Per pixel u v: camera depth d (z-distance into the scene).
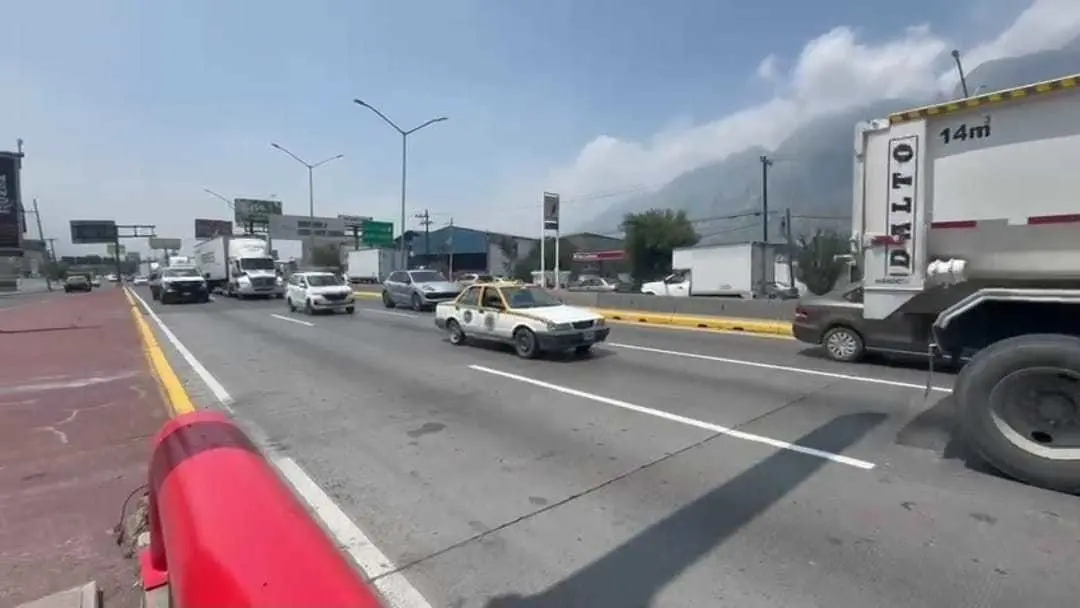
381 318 21.03
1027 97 4.75
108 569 3.45
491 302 12.42
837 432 6.18
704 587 3.26
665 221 64.94
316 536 1.56
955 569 3.40
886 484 4.70
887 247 5.57
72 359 11.16
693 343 13.28
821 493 4.55
